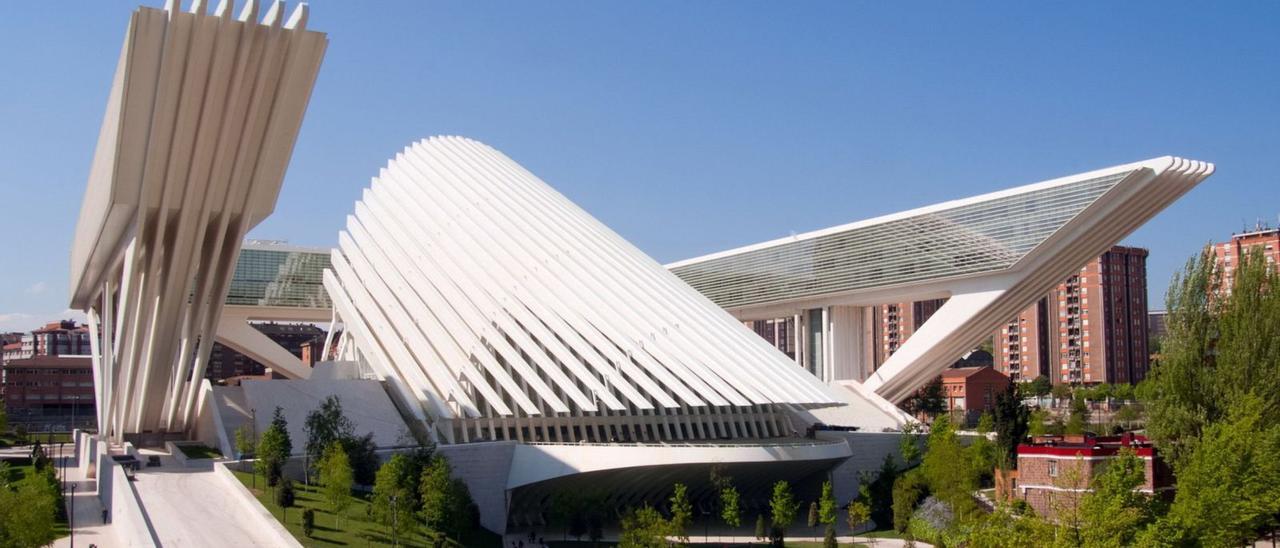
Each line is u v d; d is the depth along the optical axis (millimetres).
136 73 45781
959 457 59406
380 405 68938
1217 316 57281
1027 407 67938
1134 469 40406
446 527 53812
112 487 53531
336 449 52906
